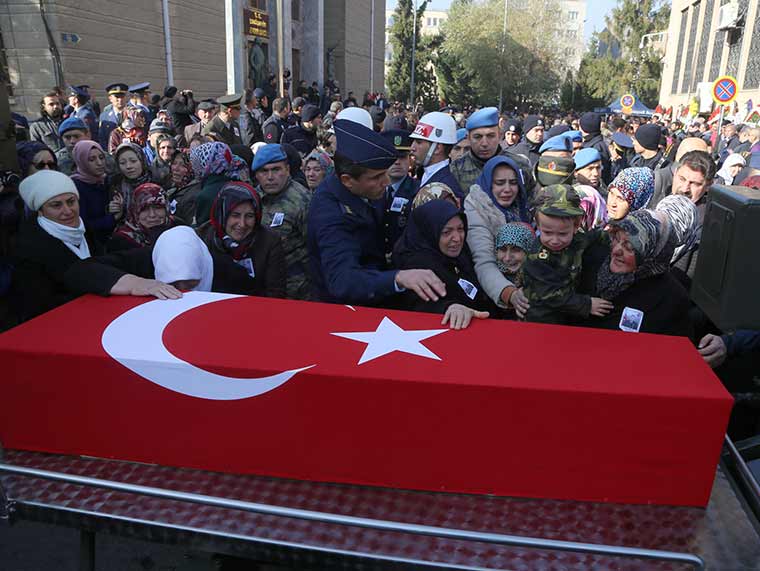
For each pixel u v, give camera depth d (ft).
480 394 4.88
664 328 7.21
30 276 9.03
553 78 174.60
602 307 7.20
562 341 5.88
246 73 68.69
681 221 8.05
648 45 209.36
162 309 6.54
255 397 5.21
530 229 9.48
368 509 5.10
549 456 5.04
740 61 91.35
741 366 8.63
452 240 7.80
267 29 74.95
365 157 7.22
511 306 8.59
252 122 32.81
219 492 5.31
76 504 5.33
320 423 5.19
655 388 4.87
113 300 6.82
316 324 6.16
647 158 20.04
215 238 9.48
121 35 42.27
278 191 12.26
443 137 13.01
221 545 5.11
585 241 7.36
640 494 5.11
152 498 5.39
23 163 14.37
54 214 9.11
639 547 4.75
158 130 19.95
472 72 170.09
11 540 9.58
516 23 168.14
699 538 4.84
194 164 13.03
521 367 5.24
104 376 5.44
